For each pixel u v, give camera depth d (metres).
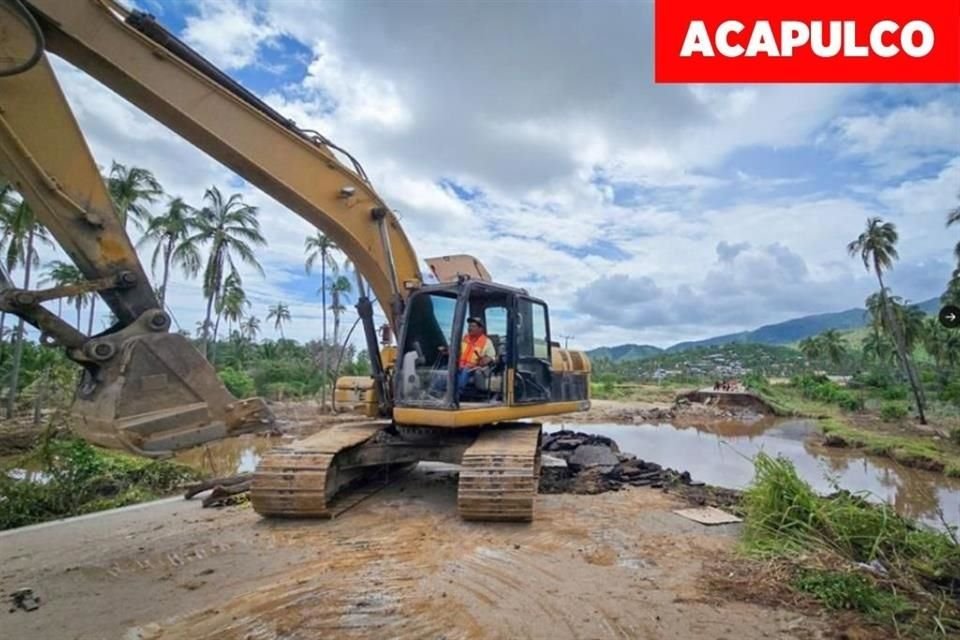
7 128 3.86
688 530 5.96
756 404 40.09
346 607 3.95
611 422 31.62
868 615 3.86
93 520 6.52
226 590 4.28
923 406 39.03
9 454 15.80
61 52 4.81
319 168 6.46
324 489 6.17
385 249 7.02
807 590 4.24
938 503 14.70
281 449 6.64
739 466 15.93
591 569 4.73
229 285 37.69
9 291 3.63
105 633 3.60
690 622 3.73
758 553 5.05
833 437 25.08
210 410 3.92
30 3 4.50
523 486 5.98
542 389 8.11
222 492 7.45
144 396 3.72
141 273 4.16
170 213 30.78
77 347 3.75
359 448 7.46
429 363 7.61
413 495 7.57
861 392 48.59
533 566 4.79
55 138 4.02
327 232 6.76
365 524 6.12
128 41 5.01
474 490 6.00
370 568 4.73
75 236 4.02
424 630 3.61
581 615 3.83
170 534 5.86
